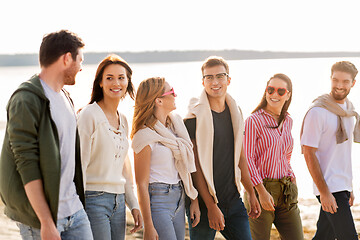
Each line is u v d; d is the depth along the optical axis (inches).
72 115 107.0
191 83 1503.4
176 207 137.8
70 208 105.1
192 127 147.5
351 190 163.5
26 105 93.7
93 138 122.4
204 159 145.5
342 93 160.6
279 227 162.6
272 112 160.4
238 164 156.4
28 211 96.2
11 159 96.3
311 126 160.4
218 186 149.6
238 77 1892.2
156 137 134.0
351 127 163.3
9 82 1852.9
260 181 154.6
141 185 132.0
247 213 153.7
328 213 161.6
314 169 160.1
